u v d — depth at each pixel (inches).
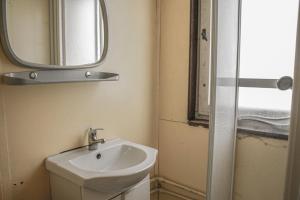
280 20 51.0
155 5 74.5
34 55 47.0
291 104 44.8
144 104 74.2
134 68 69.4
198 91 72.7
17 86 46.5
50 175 51.6
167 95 77.3
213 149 48.1
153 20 74.1
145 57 72.6
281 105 53.9
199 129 71.2
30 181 49.8
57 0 49.7
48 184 52.5
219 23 45.4
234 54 51.9
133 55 68.7
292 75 48.8
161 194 81.3
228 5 47.8
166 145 79.7
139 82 71.6
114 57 63.3
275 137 54.1
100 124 61.9
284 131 54.3
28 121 48.6
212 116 47.2
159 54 77.4
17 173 47.8
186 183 76.0
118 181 44.2
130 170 45.7
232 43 50.6
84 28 54.5
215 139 48.3
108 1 60.5
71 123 55.7
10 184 46.9
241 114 57.8
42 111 50.6
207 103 71.3
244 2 54.3
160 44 76.9
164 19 75.2
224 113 50.5
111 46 62.2
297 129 45.0
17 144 47.4
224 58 48.2
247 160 57.6
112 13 61.8
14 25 44.1
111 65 62.7
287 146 49.0
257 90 55.7
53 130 52.7
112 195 48.7
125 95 67.7
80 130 57.6
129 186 48.1
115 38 63.1
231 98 52.7
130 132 70.4
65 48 51.4
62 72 51.3
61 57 50.8
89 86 58.5
